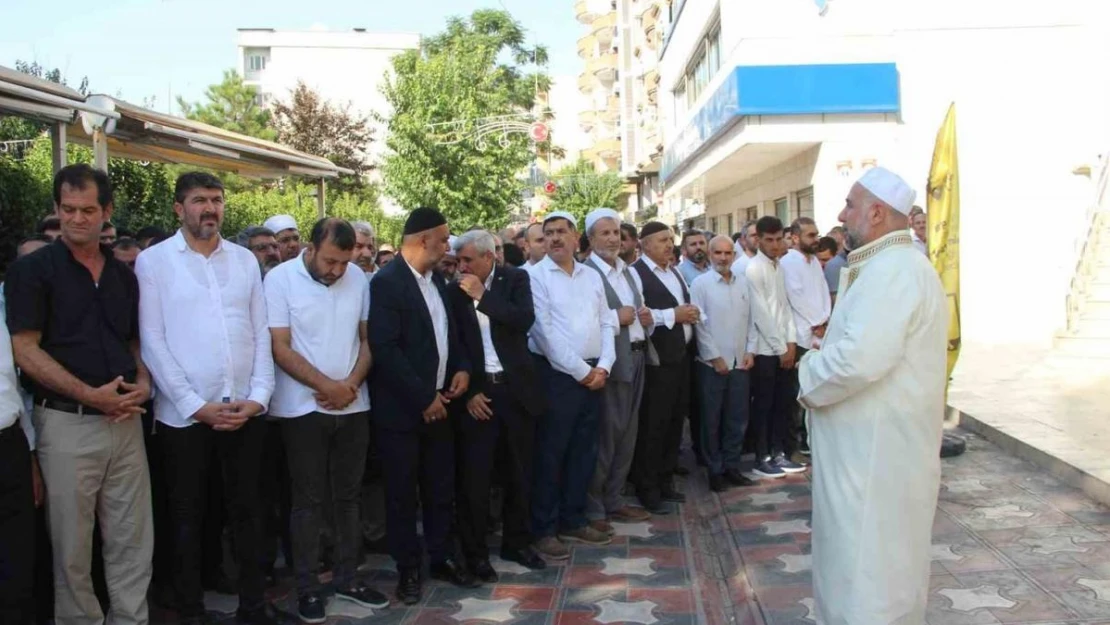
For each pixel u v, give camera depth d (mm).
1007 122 13914
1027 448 6676
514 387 4898
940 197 6457
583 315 5328
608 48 53594
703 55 20141
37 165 9719
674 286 6336
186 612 4105
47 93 6273
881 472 3227
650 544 5535
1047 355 11469
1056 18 13750
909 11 13750
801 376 3428
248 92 36844
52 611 4082
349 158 32156
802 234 6961
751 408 7301
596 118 53031
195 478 4051
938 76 13773
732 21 15305
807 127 13891
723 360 6457
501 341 4906
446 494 4828
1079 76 13781
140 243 5676
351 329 4473
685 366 6297
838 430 3334
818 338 6887
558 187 38594
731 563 5148
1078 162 13836
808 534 5449
